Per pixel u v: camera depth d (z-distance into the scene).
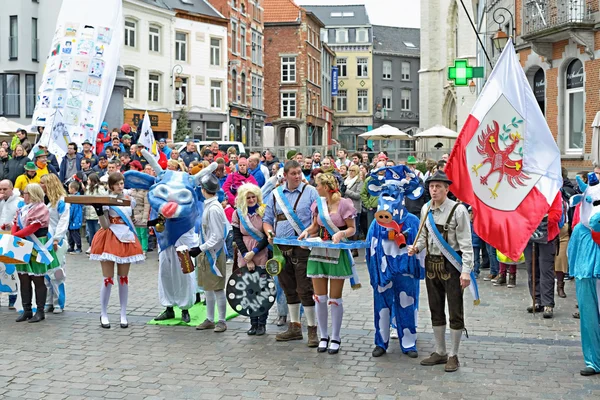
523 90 8.52
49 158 17.89
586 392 6.67
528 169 8.41
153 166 9.62
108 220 9.24
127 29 39.31
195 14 44.16
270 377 7.18
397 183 7.82
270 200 8.59
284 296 9.25
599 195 7.20
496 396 6.57
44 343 8.51
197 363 7.67
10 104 38.34
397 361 7.71
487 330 9.00
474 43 44.97
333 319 8.08
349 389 6.79
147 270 13.66
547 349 8.12
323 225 8.00
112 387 6.90
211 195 9.07
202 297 11.08
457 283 7.36
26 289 9.68
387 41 85.69
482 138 8.34
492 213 8.30
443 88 51.97
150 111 40.72
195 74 44.50
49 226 9.85
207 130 45.59
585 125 20.47
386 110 83.81
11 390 6.82
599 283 7.13
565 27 19.98
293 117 61.91
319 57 69.25
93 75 19.30
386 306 7.89
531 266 9.98
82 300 10.95
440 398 6.53
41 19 38.69
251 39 52.69
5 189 9.95
